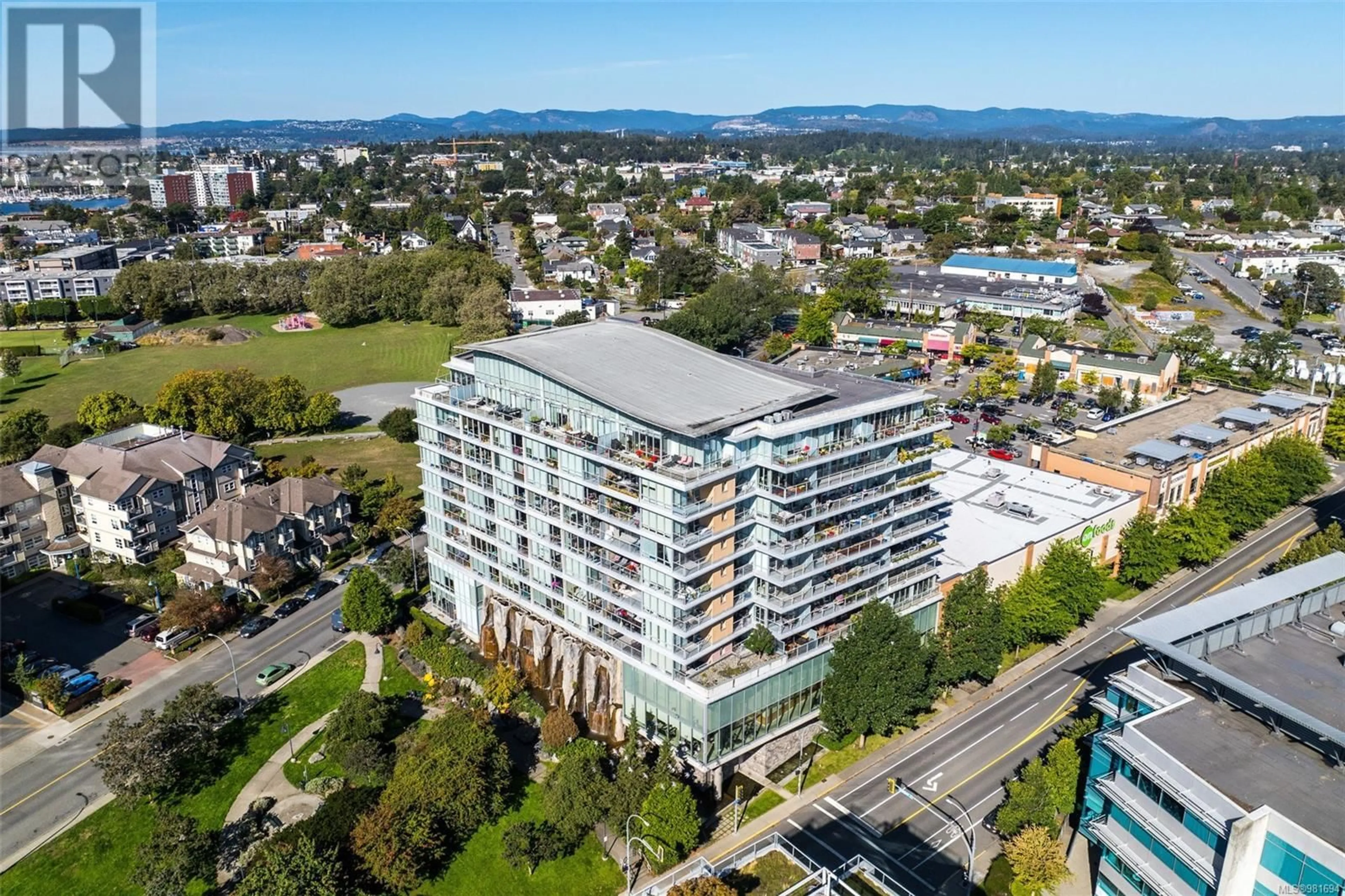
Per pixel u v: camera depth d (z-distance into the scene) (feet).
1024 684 332.39
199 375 576.20
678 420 269.44
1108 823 234.58
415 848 240.73
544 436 305.32
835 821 266.98
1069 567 345.51
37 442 526.98
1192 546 395.96
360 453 566.77
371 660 348.38
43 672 329.72
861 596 305.94
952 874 246.27
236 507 402.11
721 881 221.87
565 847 254.47
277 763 292.20
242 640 360.48
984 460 465.06
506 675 314.35
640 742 297.12
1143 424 503.61
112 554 420.77
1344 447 544.21
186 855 238.68
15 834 262.47
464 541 359.25
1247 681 247.09
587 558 301.43
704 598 272.92
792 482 279.28
